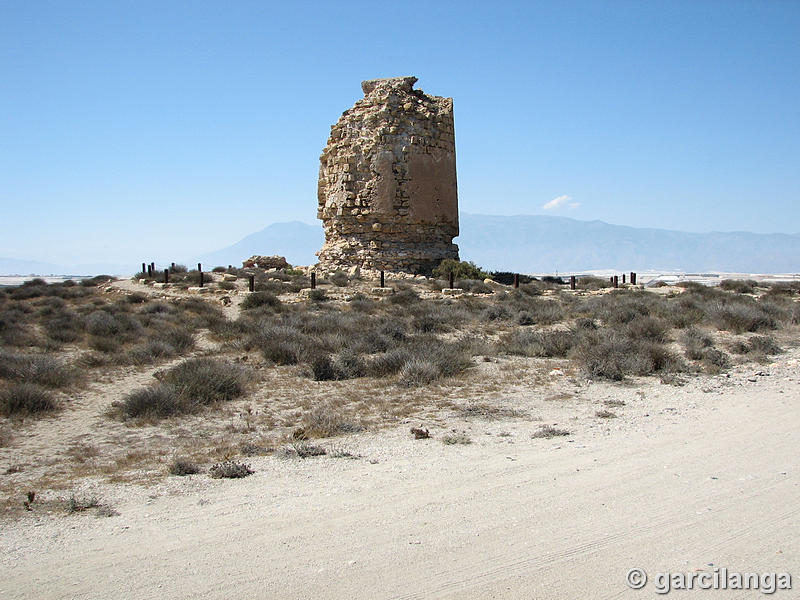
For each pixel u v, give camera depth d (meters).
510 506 6.96
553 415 11.86
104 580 5.54
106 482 8.72
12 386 14.58
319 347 19.73
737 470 7.95
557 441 9.86
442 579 5.40
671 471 7.99
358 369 16.86
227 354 20.62
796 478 7.55
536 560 5.69
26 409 13.46
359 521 6.68
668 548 5.85
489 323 26.06
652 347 16.97
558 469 8.27
